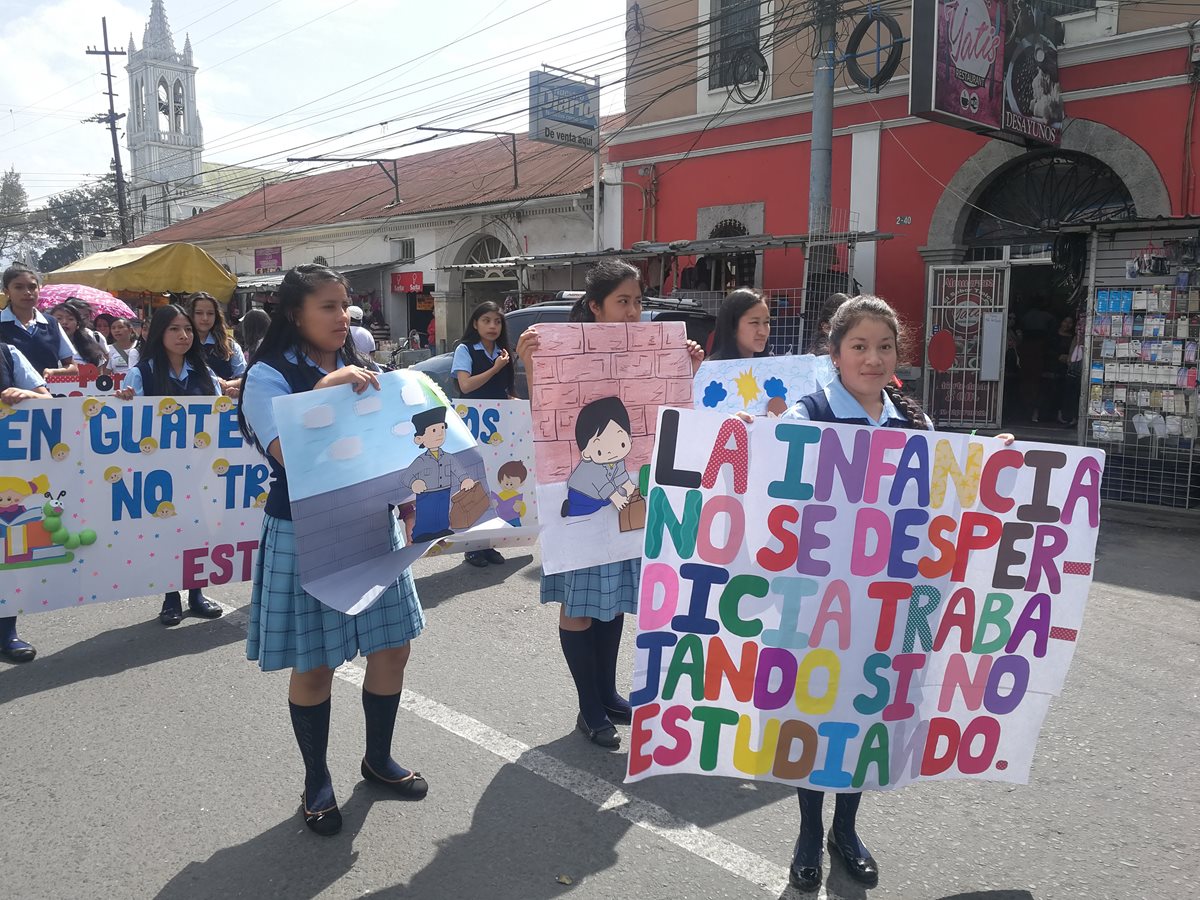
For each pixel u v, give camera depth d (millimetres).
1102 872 2736
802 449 2566
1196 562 6438
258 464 4996
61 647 4535
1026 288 13914
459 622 4938
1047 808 3111
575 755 3432
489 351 6266
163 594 5312
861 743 2635
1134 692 4105
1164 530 7434
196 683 4074
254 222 28375
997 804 3139
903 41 11609
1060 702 3988
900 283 13023
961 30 9828
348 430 2740
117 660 4359
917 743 2689
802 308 11930
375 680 3049
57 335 6230
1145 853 2842
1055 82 11141
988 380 12125
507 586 5656
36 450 4414
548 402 3299
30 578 4418
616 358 3369
